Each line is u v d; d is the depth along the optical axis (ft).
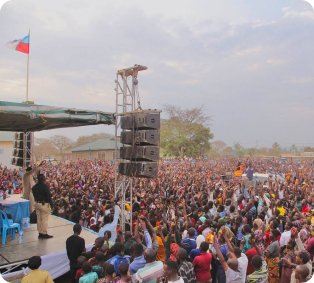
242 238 24.14
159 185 64.39
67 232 31.37
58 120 28.40
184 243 21.83
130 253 20.99
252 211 35.96
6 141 141.38
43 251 25.88
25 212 32.68
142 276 16.81
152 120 29.14
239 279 18.04
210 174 95.66
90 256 20.65
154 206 37.96
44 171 96.94
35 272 16.94
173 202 40.50
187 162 147.74
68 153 235.61
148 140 29.09
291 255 20.84
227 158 163.12
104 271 17.02
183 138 204.64
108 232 22.94
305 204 41.45
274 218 30.48
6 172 85.05
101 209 35.70
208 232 24.67
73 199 43.16
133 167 30.19
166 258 22.63
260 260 18.40
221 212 33.24
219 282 21.35
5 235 27.96
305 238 26.40
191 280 18.40
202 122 208.74
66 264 25.52
